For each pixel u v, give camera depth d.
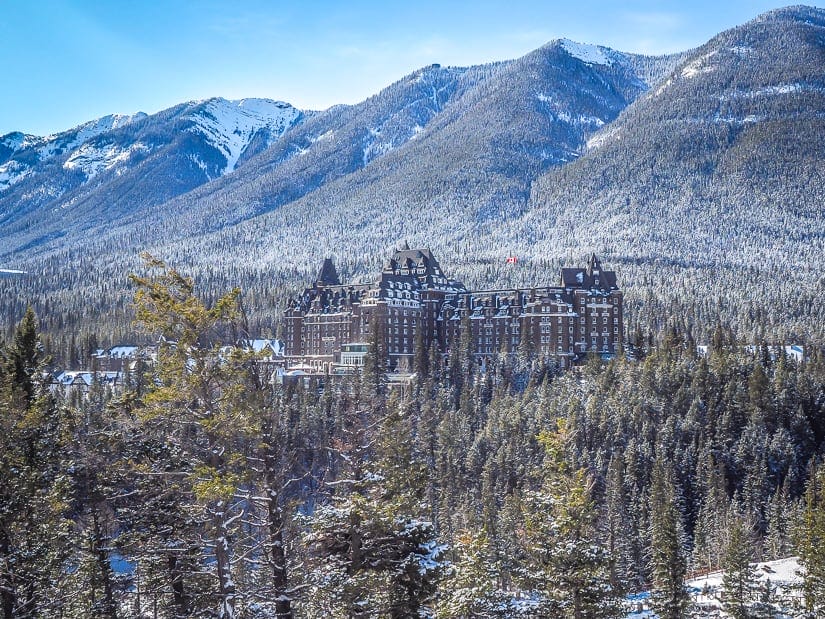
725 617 97.62
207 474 39.44
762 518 148.12
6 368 61.38
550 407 172.25
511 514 120.38
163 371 40.53
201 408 41.50
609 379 183.75
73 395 172.38
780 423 169.62
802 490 155.00
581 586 55.28
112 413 45.38
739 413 173.25
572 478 62.69
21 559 47.06
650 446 160.75
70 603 54.44
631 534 127.12
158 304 40.50
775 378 182.62
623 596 86.50
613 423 164.50
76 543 52.84
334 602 45.09
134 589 71.19
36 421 50.75
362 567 45.25
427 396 189.50
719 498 146.50
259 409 41.47
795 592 109.69
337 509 45.31
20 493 47.56
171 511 50.62
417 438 168.75
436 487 152.25
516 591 79.56
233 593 39.69
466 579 56.75
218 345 41.41
